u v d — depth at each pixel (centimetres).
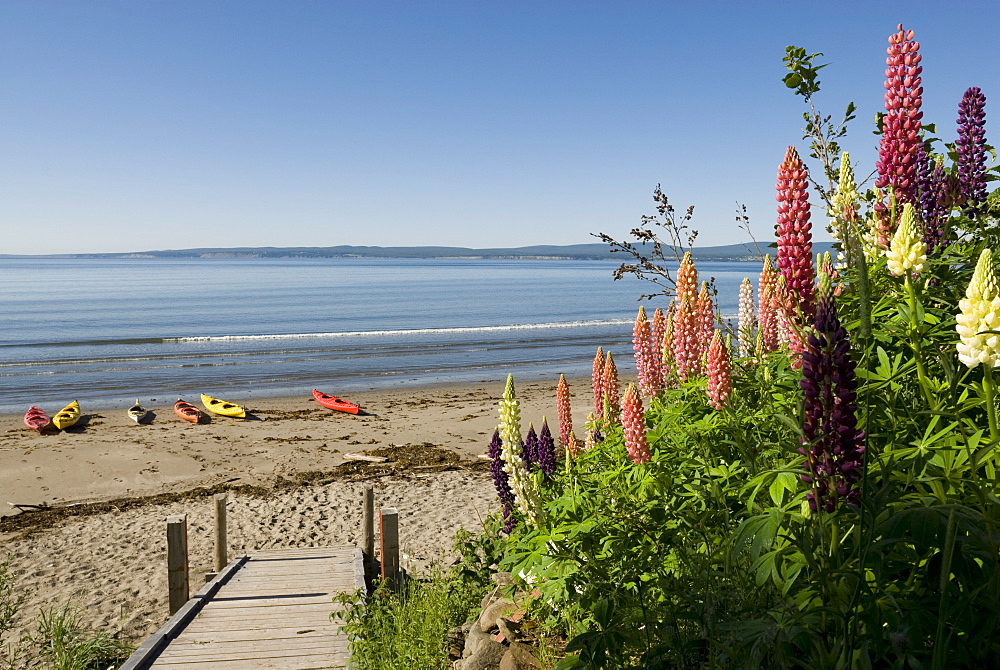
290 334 5766
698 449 400
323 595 933
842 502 229
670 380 559
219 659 722
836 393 224
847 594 228
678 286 503
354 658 672
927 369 299
